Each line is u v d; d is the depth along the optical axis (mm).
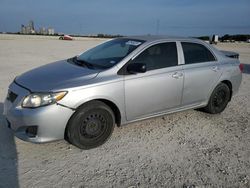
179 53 4754
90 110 3729
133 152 3873
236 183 3250
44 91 3453
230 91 5738
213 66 5195
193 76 4836
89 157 3682
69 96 3512
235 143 4328
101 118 3889
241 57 21938
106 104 4012
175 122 5086
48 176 3203
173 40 4770
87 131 3785
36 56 16219
